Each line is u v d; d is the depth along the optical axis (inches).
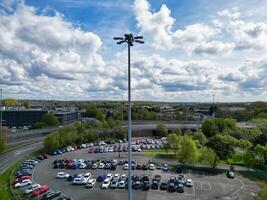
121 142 7116.1
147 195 3284.9
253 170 4579.2
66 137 6117.1
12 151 5565.9
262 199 3235.7
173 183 3535.9
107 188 3501.5
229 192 3469.5
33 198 3122.5
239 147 5634.8
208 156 4571.9
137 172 4281.5
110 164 4564.5
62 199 3043.8
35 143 6363.2
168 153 5787.4
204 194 3368.6
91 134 6948.8
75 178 3686.0
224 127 7047.2
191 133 6943.9
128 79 2139.5
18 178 3789.4
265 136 5467.5
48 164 4736.7
